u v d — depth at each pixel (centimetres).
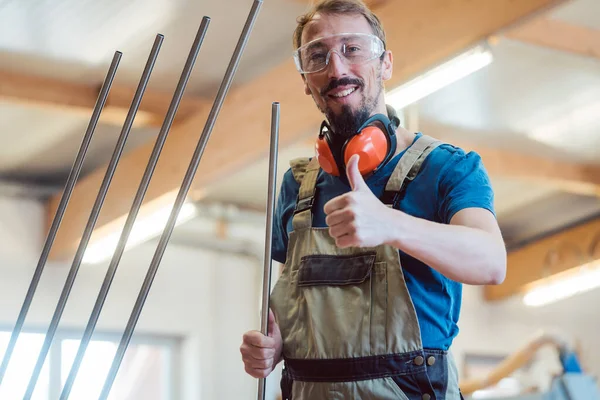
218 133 581
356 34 160
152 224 647
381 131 157
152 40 517
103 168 685
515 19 424
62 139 641
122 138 157
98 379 739
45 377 711
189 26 504
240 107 570
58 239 713
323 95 161
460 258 136
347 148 155
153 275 149
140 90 156
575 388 310
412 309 145
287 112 538
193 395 781
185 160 598
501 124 706
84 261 721
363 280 149
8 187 721
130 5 475
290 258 162
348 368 146
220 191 793
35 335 718
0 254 709
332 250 156
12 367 700
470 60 444
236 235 827
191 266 805
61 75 559
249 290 831
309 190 166
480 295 977
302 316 156
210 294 810
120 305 758
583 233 934
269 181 150
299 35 173
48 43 518
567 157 789
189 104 595
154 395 772
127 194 645
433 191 153
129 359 761
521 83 625
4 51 529
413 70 459
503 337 973
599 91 646
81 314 736
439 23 452
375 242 129
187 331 790
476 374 947
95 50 528
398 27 470
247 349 154
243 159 560
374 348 146
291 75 542
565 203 905
